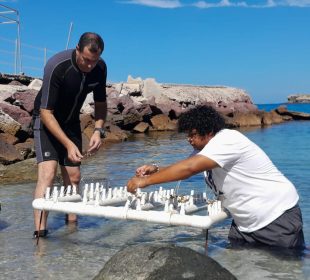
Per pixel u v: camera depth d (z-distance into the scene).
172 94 37.81
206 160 4.38
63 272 4.07
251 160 4.53
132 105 27.23
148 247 3.47
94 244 4.91
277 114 39.56
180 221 4.41
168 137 22.69
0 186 8.40
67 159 5.82
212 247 4.73
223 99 44.44
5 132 15.26
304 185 8.46
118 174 10.05
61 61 5.34
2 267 4.19
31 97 19.97
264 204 4.61
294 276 3.93
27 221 5.86
